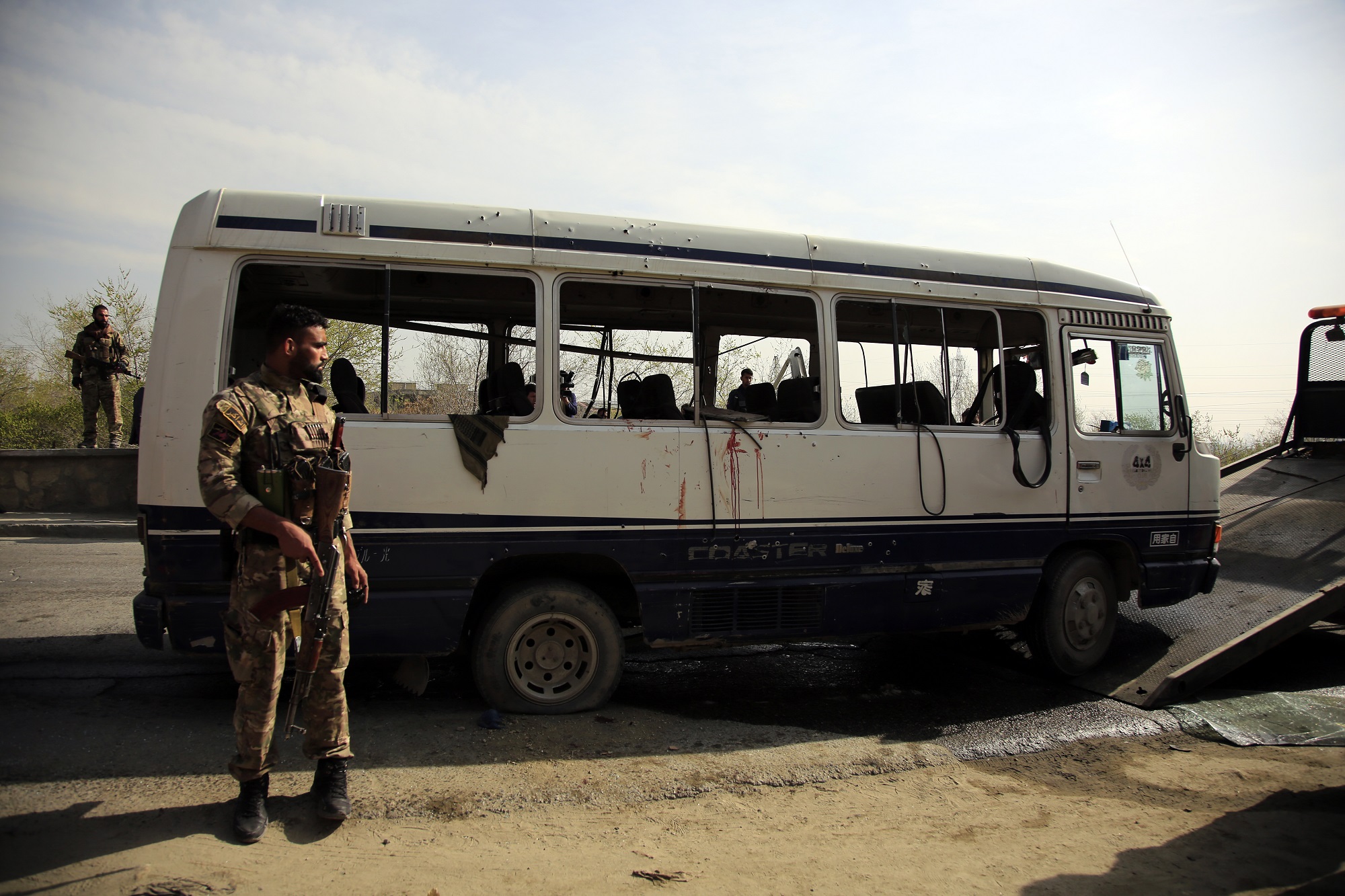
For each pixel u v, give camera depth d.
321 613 3.14
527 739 4.31
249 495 3.05
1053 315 5.82
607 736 4.41
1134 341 6.11
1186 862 3.31
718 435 4.93
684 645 4.91
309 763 3.85
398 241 4.46
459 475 4.46
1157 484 6.04
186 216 4.29
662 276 4.87
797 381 5.30
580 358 4.93
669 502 4.80
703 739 4.46
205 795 3.45
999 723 4.91
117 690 4.75
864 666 6.06
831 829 3.52
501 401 4.68
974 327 5.73
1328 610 5.73
